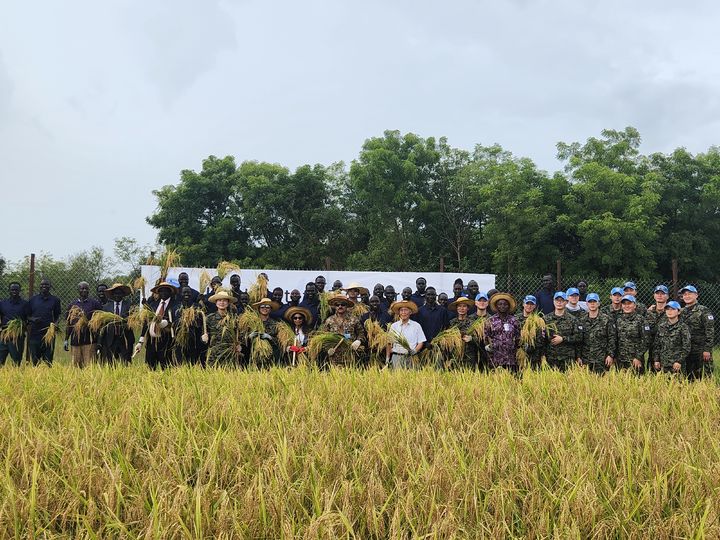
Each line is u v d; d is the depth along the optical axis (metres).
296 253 35.84
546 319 11.08
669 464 4.58
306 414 6.14
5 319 13.79
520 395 6.75
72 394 7.06
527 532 3.81
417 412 6.27
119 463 4.54
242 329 11.26
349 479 4.51
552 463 4.66
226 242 36.91
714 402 6.75
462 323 11.48
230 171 38.59
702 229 30.14
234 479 4.40
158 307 12.08
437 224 36.22
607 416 5.91
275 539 3.60
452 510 3.78
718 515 3.83
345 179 39.44
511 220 29.33
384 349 10.92
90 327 12.24
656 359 10.78
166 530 3.52
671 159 31.09
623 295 12.05
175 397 6.51
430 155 35.25
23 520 3.85
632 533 3.70
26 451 4.75
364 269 34.03
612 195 27.47
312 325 12.70
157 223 38.12
